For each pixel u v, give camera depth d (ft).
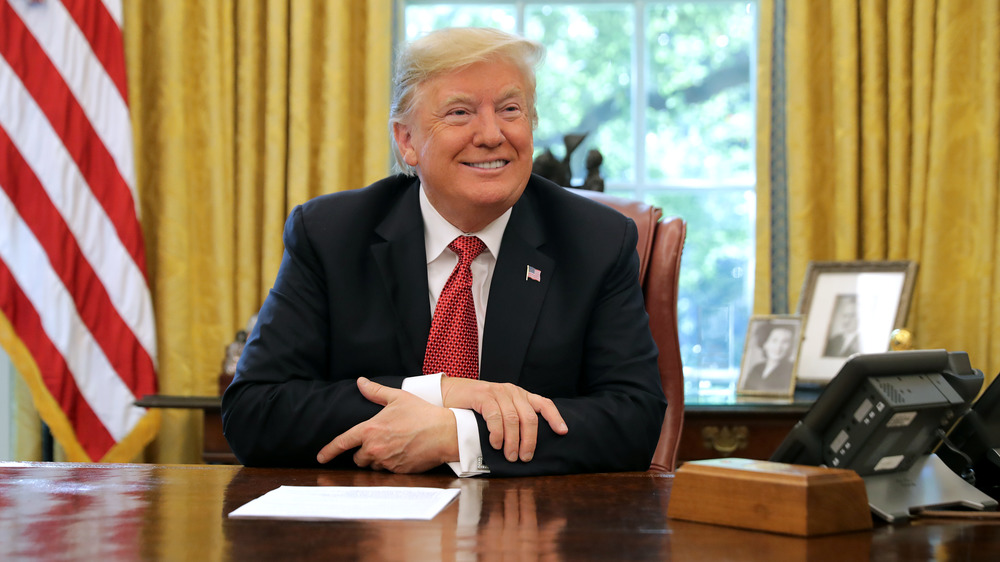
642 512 3.10
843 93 9.72
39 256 9.39
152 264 10.25
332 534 2.72
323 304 5.02
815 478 2.77
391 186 5.41
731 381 10.05
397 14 10.50
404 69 4.99
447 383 4.43
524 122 4.87
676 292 5.93
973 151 9.63
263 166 10.27
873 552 2.53
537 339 4.93
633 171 10.94
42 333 9.35
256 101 10.19
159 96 10.13
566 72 11.00
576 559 2.43
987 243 9.48
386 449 4.15
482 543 2.62
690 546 2.59
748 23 10.90
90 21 9.68
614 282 5.12
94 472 4.00
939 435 3.41
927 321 9.61
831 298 9.29
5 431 10.39
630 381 4.83
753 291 10.11
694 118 10.95
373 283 5.05
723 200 10.85
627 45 11.00
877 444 3.13
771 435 7.97
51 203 9.45
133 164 9.73
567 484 3.79
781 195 9.95
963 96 9.67
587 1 10.95
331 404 4.42
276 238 10.07
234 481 3.76
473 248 5.10
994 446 3.69
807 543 2.64
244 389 4.70
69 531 2.77
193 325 10.14
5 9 9.49
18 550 2.53
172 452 10.08
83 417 9.46
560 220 5.28
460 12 11.08
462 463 4.05
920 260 9.66
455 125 4.77
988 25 9.53
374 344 4.94
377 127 10.10
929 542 2.67
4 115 9.40
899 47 9.68
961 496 3.28
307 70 10.09
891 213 9.73
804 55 9.80
